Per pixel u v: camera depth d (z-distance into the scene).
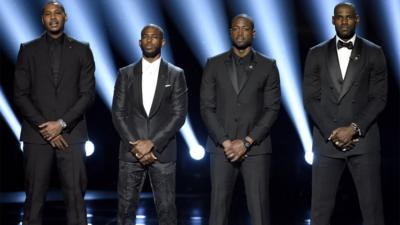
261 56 10.28
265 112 10.14
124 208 10.30
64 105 10.27
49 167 10.34
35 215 10.30
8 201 15.45
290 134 16.16
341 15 9.80
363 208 9.89
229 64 10.21
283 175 16.81
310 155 15.32
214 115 10.16
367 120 9.73
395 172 16.95
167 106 10.36
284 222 13.20
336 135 9.69
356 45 9.93
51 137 10.08
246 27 10.06
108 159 17.20
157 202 10.31
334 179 9.98
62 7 10.30
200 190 17.33
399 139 16.67
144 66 10.41
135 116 10.33
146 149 10.05
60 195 16.38
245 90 10.13
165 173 10.25
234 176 10.23
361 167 9.84
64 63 10.30
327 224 10.05
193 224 12.74
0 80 15.41
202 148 16.11
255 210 10.10
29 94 10.39
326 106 9.93
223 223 10.18
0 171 16.91
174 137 10.41
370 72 9.93
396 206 14.63
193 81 15.60
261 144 10.12
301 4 14.94
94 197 16.17
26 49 10.36
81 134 10.39
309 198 16.28
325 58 9.95
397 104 15.91
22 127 10.42
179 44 15.24
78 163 10.35
